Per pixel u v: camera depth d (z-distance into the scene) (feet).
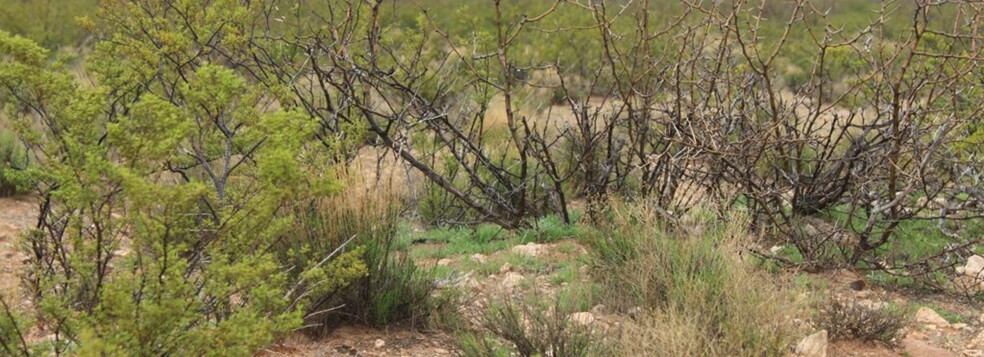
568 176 24.44
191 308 11.02
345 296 16.25
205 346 11.03
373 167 26.37
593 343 13.93
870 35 20.80
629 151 23.52
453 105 37.78
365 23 24.54
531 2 63.16
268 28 23.82
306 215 17.11
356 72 22.62
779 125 21.42
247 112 12.86
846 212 22.03
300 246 16.10
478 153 24.47
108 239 11.71
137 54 17.78
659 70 22.93
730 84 21.76
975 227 22.95
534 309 15.34
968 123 20.63
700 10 20.61
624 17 58.54
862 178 20.33
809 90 22.29
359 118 23.43
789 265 19.60
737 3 20.67
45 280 12.10
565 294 17.35
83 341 9.79
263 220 11.94
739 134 22.91
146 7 20.68
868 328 16.03
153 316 10.43
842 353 15.51
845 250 20.97
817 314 16.75
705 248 16.74
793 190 24.75
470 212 26.43
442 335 16.12
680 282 15.76
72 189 10.57
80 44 59.21
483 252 22.72
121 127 10.47
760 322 13.61
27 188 15.17
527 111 42.37
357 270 14.69
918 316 17.47
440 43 45.03
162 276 10.84
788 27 19.62
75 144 10.74
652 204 19.20
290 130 11.51
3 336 11.71
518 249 22.16
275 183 11.52
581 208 26.43
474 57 23.18
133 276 11.18
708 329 13.61
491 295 18.01
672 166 21.63
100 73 17.46
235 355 10.98
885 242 20.49
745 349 13.03
